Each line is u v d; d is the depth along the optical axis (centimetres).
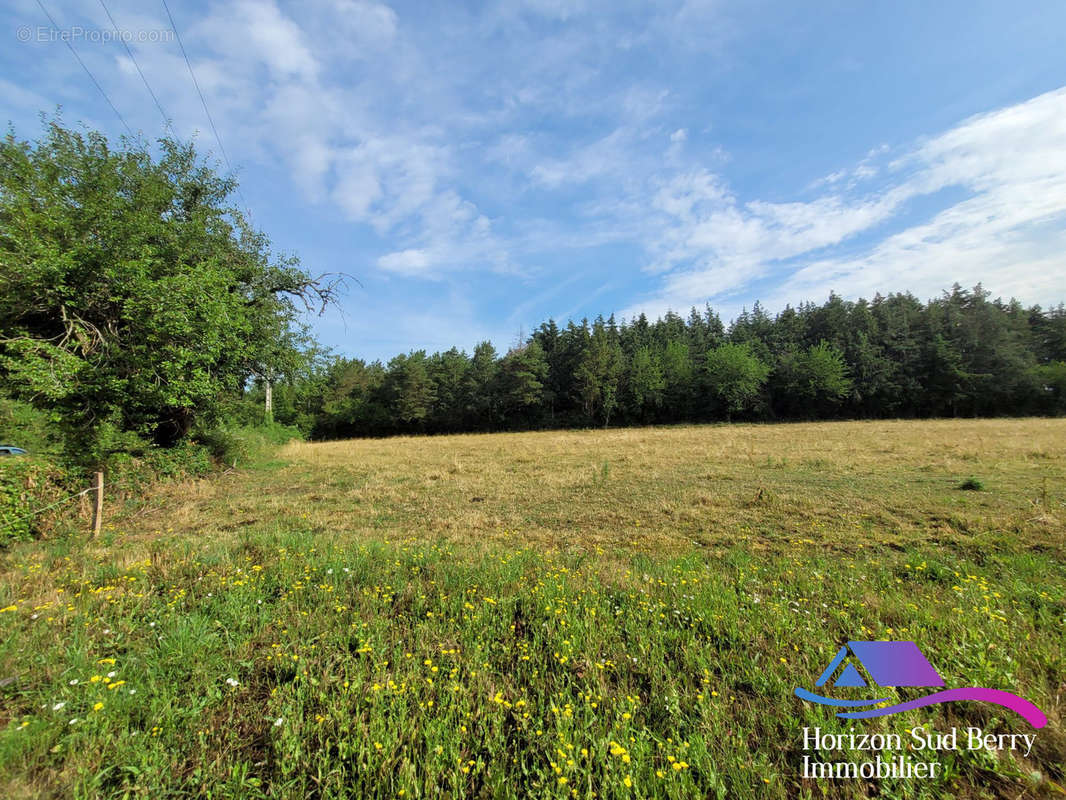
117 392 1006
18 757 221
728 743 246
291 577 487
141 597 426
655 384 4588
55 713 253
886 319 5147
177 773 224
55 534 719
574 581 470
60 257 934
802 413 4653
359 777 221
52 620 370
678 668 322
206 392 1168
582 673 310
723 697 282
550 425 4922
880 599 420
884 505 805
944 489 909
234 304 1277
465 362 5538
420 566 533
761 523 743
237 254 1501
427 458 1805
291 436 2833
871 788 223
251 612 404
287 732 242
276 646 344
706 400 4722
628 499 946
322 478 1373
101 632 354
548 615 393
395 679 300
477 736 249
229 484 1278
